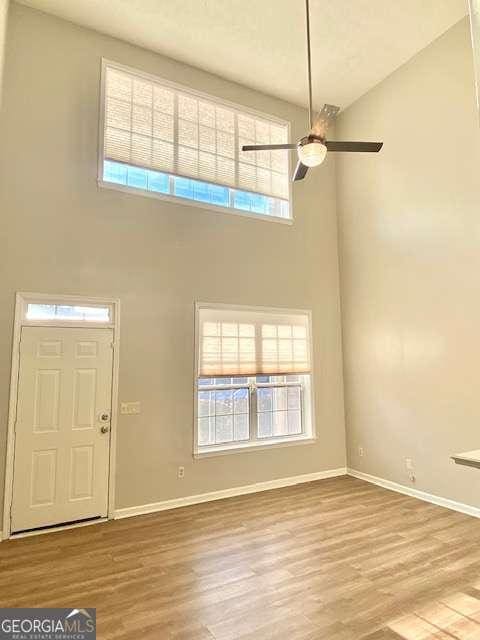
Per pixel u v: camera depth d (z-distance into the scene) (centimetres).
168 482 425
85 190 416
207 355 464
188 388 446
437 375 435
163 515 400
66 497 377
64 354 390
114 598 256
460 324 412
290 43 457
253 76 513
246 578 279
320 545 329
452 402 418
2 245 373
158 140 466
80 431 390
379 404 505
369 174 533
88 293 405
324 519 386
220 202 504
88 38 437
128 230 433
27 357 375
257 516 395
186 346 450
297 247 545
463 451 405
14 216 381
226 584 271
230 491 459
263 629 225
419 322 457
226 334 481
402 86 491
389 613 239
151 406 424
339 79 517
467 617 234
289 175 555
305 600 253
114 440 402
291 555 312
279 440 507
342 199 577
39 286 384
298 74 510
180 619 234
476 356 397
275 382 521
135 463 410
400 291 482
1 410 358
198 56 479
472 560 302
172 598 255
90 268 409
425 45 462
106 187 426
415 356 460
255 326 504
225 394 482
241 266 498
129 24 433
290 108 568
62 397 385
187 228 467
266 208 540
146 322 431
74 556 314
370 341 521
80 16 423
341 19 424
